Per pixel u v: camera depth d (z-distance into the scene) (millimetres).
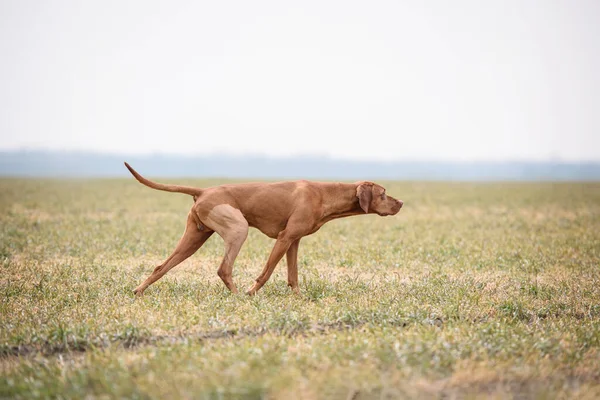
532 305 12453
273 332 10234
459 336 9891
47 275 14711
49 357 9383
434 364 8680
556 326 10898
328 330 10406
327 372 8281
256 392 7672
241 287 13727
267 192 12977
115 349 9445
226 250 12820
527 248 19688
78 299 12328
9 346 9625
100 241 20359
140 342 9930
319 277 14859
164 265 12945
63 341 9789
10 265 16031
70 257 17484
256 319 10711
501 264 16906
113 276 14734
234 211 12773
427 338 9648
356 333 9891
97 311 11328
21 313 11297
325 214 13406
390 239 21750
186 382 8023
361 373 8242
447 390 8156
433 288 13633
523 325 10875
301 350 9125
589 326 10867
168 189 12938
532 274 15867
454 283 14242
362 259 17547
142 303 11922
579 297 13234
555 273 15969
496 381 8430
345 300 12266
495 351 9344
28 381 8242
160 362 8586
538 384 8430
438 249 19328
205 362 8586
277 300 12266
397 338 9672
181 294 12852
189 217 13070
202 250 18844
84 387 8102
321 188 13367
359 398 7914
